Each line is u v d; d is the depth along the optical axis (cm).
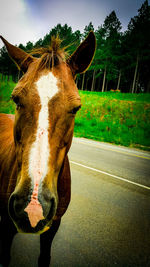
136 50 2811
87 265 198
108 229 264
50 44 163
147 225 284
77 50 164
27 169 105
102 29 3394
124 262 208
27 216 97
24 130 117
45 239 173
